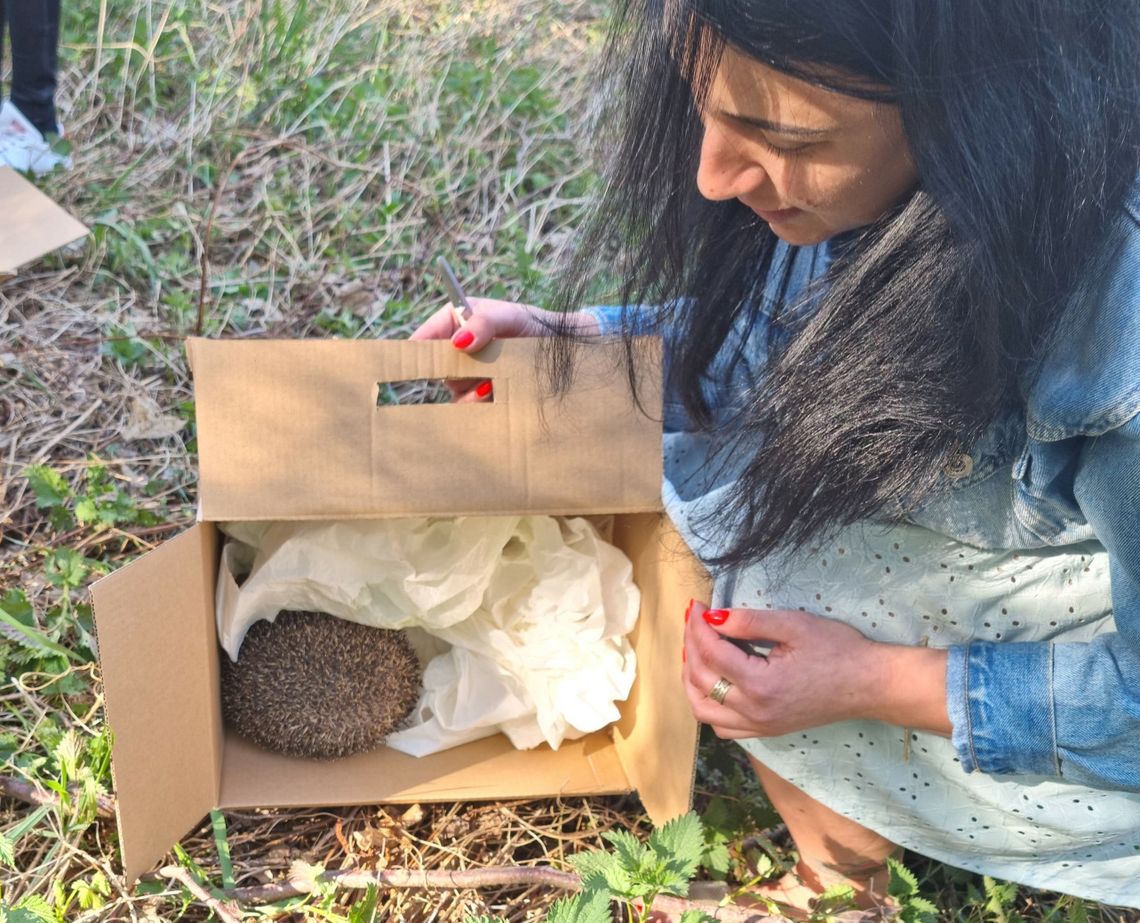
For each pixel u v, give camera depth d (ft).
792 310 3.91
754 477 3.80
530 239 7.11
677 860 3.94
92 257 6.57
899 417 3.55
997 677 3.80
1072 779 3.83
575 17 9.80
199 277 6.67
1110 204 3.42
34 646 4.68
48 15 6.88
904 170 3.41
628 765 4.66
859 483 3.68
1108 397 3.46
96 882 4.06
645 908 3.94
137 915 4.08
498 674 4.72
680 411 4.86
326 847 4.44
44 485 5.23
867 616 4.08
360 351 3.97
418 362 4.02
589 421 4.13
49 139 7.04
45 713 4.63
